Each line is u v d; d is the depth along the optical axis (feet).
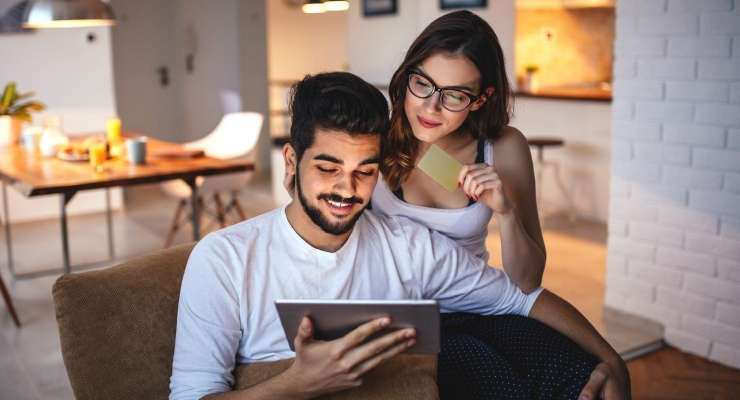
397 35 22.61
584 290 12.92
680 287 10.23
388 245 5.05
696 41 9.54
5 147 15.08
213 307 4.50
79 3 13.65
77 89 20.36
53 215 20.08
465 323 5.49
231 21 25.35
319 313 3.95
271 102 29.68
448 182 5.13
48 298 13.28
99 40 20.44
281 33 29.60
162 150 13.67
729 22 9.16
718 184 9.58
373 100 4.24
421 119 5.28
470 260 5.36
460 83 5.13
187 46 28.37
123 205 21.20
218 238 4.65
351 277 4.78
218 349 4.51
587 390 4.88
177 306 5.10
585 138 18.49
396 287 5.01
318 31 30.35
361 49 24.38
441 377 5.08
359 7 24.20
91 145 12.32
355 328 4.02
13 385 9.81
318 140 4.23
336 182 4.29
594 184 18.48
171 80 29.43
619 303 11.10
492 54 5.21
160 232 18.20
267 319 4.61
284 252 4.65
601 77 23.52
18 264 15.44
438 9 21.03
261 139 26.89
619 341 10.50
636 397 9.03
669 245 10.28
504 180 5.80
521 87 20.71
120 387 4.81
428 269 5.14
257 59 25.91
